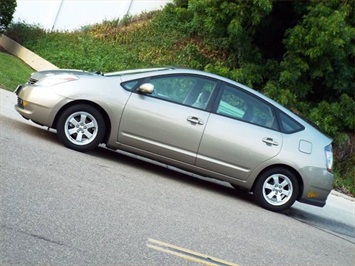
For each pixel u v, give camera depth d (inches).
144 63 700.0
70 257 180.1
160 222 238.4
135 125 321.1
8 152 278.8
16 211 205.6
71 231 200.8
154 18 782.5
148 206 257.8
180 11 729.6
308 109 647.1
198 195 316.8
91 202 238.5
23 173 251.8
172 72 333.4
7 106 422.3
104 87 321.1
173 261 198.5
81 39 713.6
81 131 322.7
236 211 304.0
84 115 321.4
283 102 619.8
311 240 286.7
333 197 482.3
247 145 328.5
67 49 687.1
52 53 669.9
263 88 650.2
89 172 287.1
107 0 766.5
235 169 329.1
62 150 315.6
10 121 365.1
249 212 312.0
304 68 621.6
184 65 703.7
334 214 396.2
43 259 173.9
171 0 786.2
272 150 330.6
